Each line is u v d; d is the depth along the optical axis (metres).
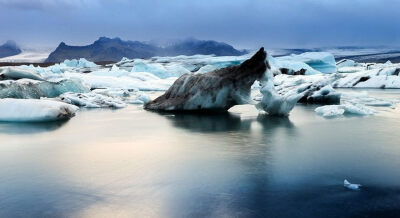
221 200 4.77
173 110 14.49
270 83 13.16
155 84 32.53
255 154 7.22
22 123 11.37
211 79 13.71
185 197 4.88
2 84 17.56
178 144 8.20
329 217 4.23
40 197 4.90
